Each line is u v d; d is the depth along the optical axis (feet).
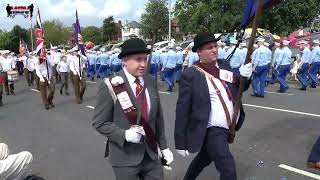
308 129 29.25
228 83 15.06
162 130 12.86
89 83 74.90
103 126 12.03
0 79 49.62
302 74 54.90
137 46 11.93
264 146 25.11
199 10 122.93
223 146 14.65
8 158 14.20
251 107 39.19
